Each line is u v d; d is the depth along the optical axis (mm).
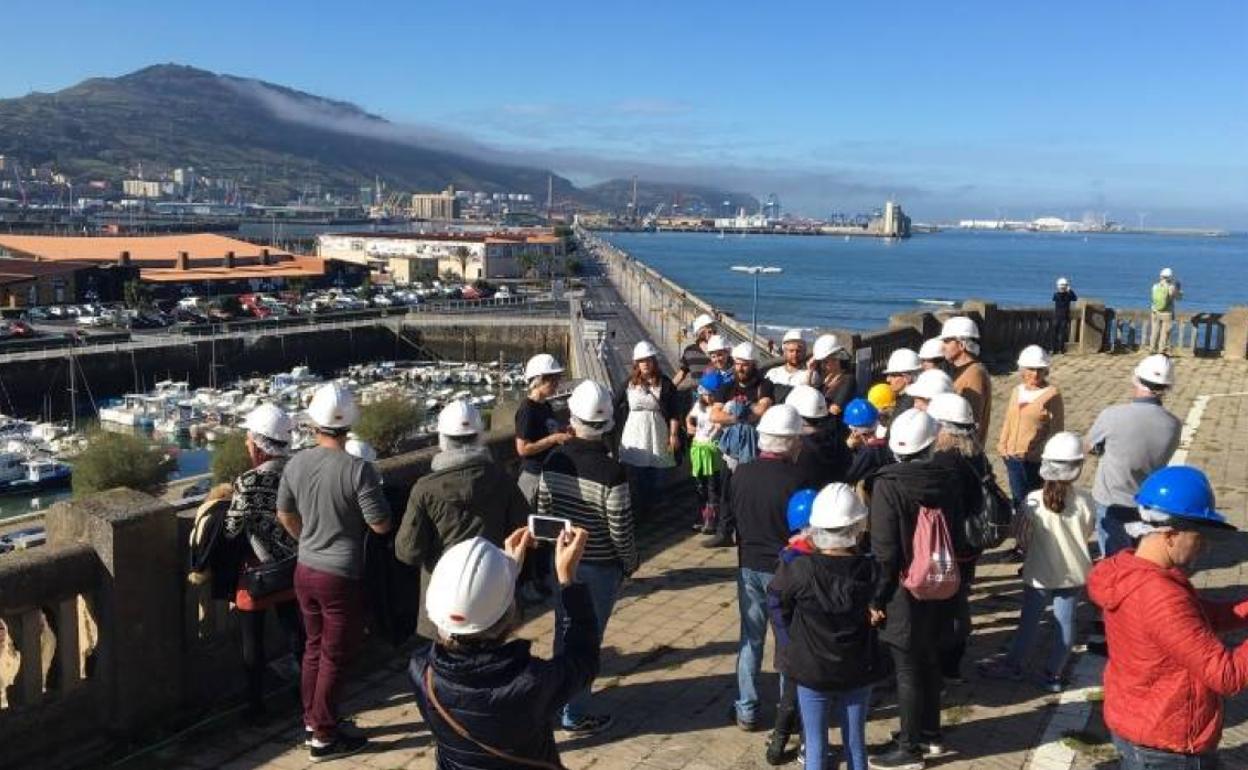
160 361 95688
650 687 6746
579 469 5977
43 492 61125
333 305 136250
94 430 70875
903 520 5430
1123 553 3830
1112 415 7105
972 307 22688
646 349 10141
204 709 6332
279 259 166375
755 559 5930
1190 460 13375
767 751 5738
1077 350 24516
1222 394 18641
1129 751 3725
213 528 5895
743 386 9742
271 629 6859
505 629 3406
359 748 5855
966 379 8727
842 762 5691
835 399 9375
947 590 5398
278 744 5973
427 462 7469
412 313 128375
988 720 6223
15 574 5281
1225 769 5465
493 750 3332
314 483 5660
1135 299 178125
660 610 8188
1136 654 3652
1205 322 23609
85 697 5719
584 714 6066
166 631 6070
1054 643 6605
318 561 5645
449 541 5633
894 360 8867
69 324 111125
